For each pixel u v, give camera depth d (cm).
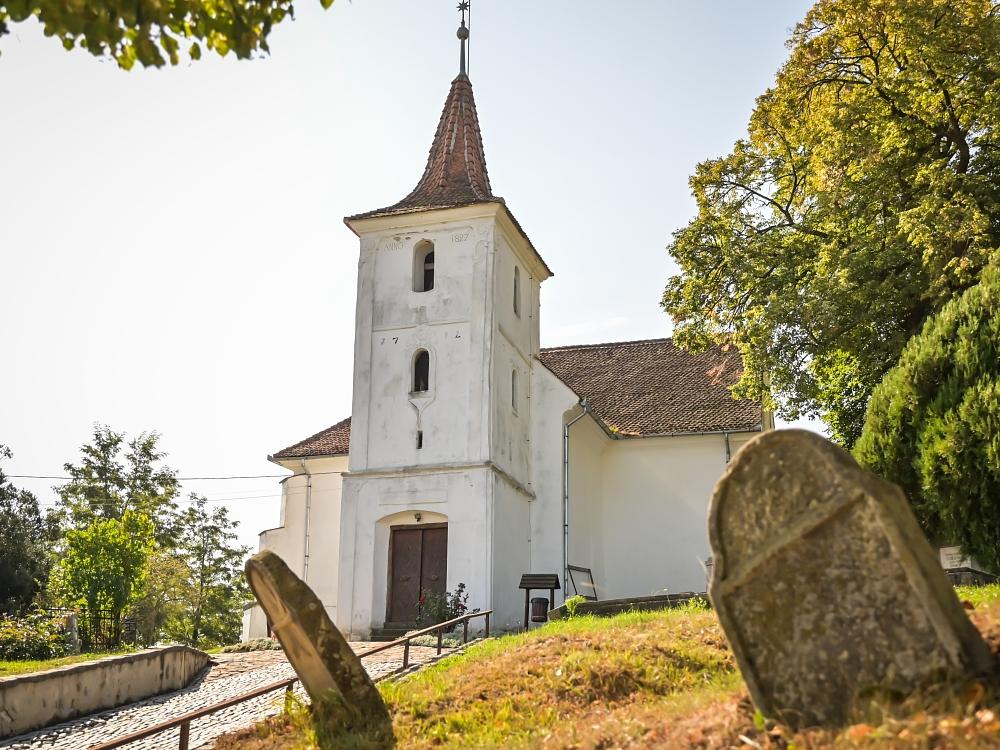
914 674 654
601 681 1104
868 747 603
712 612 1444
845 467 686
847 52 2280
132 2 746
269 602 1054
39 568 3459
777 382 2223
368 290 2667
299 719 1067
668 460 3052
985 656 650
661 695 1054
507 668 1209
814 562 695
